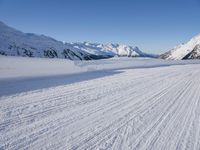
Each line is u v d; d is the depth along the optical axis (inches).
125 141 239.8
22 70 737.6
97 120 300.4
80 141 231.8
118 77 770.8
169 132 271.7
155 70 1113.4
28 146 212.1
